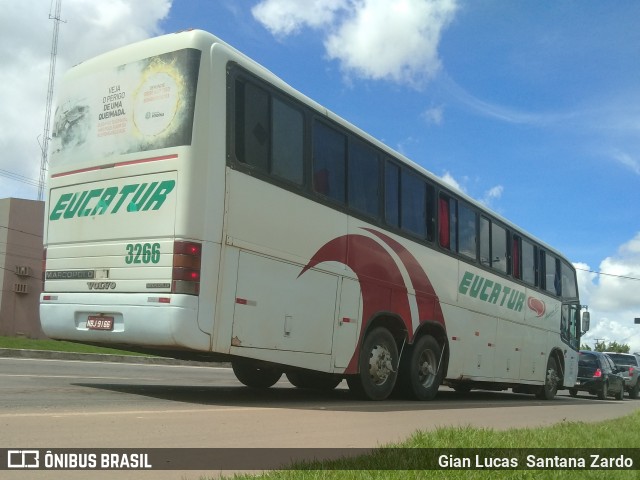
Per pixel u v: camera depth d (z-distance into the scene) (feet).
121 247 25.95
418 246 38.19
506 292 49.06
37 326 107.34
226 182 25.75
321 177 30.94
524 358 51.78
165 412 23.97
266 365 29.09
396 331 36.73
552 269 59.16
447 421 27.81
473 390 65.46
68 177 28.45
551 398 57.98
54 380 34.53
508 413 34.91
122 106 27.22
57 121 29.60
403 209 37.19
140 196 25.80
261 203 27.25
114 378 40.06
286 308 28.19
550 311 57.57
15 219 106.42
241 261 26.14
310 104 30.78
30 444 16.85
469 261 43.88
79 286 27.04
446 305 40.68
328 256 30.83
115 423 20.63
